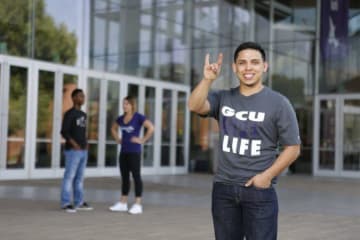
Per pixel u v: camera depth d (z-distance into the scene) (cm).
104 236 727
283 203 1188
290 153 357
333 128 2281
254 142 361
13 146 1612
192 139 2284
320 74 2328
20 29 1652
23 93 1647
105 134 1922
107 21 1948
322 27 2333
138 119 958
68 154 965
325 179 2034
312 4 2358
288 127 357
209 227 821
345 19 2280
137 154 962
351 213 1040
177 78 2230
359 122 2227
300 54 2375
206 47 2330
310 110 2348
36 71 1689
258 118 360
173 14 2212
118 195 1257
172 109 2202
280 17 2419
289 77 2395
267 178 353
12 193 1223
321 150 2302
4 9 1612
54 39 1758
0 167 1570
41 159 1689
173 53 2214
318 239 750
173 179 1836
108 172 1917
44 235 722
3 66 1595
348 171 2228
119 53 1989
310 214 1009
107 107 1934
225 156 368
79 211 962
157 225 829
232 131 366
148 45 2108
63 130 959
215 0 2355
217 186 372
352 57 2261
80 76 1842
